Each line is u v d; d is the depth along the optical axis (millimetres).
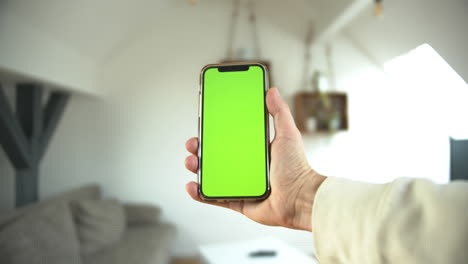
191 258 3385
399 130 3488
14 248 1543
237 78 786
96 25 2793
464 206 271
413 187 333
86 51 3070
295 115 3451
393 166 3465
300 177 674
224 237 3418
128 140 3486
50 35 2482
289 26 3568
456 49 2596
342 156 3461
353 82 3539
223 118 778
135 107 3510
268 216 712
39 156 2695
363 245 341
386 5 2686
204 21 3582
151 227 3100
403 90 3492
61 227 1928
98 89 3449
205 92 791
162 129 3508
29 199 2547
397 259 299
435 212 286
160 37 3572
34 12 2143
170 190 3457
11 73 2123
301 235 3404
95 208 2529
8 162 3338
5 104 2246
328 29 3059
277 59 3539
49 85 2689
